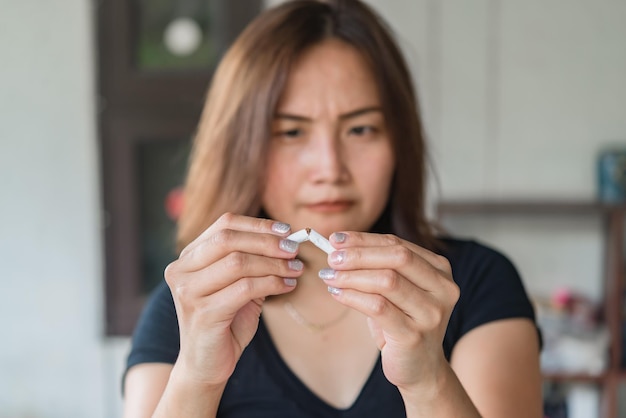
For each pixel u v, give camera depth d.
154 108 2.06
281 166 0.91
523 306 0.93
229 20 2.01
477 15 1.96
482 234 2.04
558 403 1.94
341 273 0.64
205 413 0.71
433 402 0.68
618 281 1.86
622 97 1.96
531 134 1.99
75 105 2.06
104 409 2.13
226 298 0.64
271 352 0.90
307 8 0.92
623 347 1.89
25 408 2.13
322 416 0.87
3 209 2.09
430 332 0.65
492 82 1.98
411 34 1.97
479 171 2.00
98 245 2.10
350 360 0.90
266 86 0.89
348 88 0.89
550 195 2.00
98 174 2.08
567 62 1.97
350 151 0.91
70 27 2.04
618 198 1.91
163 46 2.06
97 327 2.12
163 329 0.94
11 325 2.11
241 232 0.66
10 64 2.05
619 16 1.94
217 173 0.97
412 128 0.96
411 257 0.64
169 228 2.12
